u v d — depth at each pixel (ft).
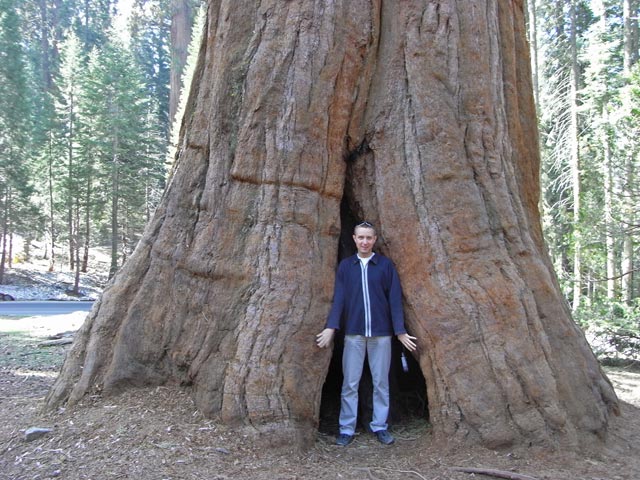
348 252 19.92
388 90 17.84
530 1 75.10
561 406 15.52
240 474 13.30
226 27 18.34
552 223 69.41
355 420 16.96
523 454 14.51
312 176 16.98
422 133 17.10
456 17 17.75
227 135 17.70
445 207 16.57
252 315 15.99
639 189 42.50
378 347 16.94
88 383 16.90
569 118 76.48
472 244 16.31
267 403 15.15
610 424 16.63
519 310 15.87
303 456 14.78
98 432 14.93
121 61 130.82
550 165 83.41
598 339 36.42
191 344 16.72
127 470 13.19
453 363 15.62
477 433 15.02
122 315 17.74
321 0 17.49
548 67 82.89
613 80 65.51
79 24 209.56
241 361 15.58
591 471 13.75
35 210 116.57
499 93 18.45
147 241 18.37
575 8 78.89
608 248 42.68
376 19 18.22
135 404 16.24
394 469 14.25
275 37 17.43
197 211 17.83
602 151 65.82
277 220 16.67
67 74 133.08
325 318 16.51
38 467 13.52
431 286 16.24
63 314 60.34
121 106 128.47
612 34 72.79
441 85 17.38
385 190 17.25
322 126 17.19
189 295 17.16
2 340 40.52
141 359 17.12
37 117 141.18
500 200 17.19
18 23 117.70
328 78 17.29
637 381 27.58
